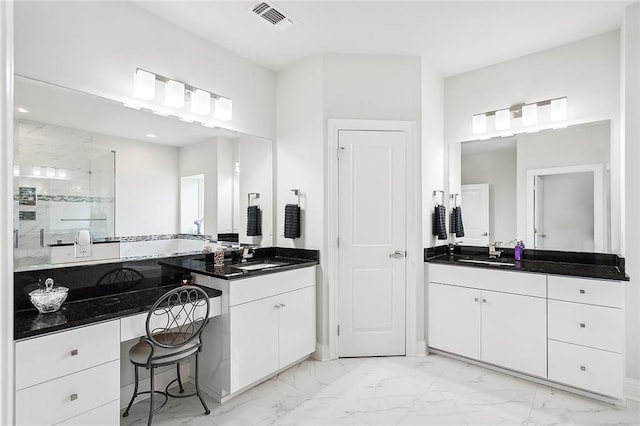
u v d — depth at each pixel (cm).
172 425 195
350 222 291
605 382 214
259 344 236
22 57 176
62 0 189
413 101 295
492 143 312
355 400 221
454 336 279
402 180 292
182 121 248
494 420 199
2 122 84
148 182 231
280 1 220
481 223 317
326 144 289
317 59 291
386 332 291
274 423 197
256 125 304
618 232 251
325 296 287
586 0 218
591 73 264
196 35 258
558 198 279
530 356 242
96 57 204
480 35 262
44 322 156
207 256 266
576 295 223
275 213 319
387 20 242
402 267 291
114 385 170
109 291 211
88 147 202
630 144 222
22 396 141
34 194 181
